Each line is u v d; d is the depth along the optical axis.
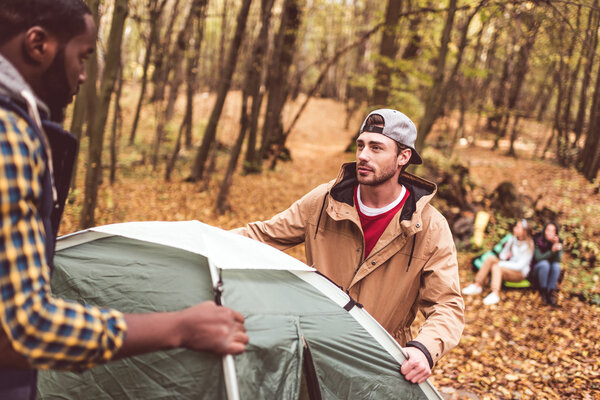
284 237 2.08
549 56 11.20
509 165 15.05
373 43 26.30
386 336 1.56
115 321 0.86
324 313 1.52
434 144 18.81
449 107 19.34
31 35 0.87
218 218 9.21
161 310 1.44
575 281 6.40
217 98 11.12
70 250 1.69
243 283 1.48
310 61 33.91
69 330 0.79
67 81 0.95
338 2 23.47
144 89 14.90
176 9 12.38
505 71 17.95
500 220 8.45
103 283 1.57
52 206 0.93
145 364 1.32
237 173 13.34
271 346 1.32
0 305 0.75
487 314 5.45
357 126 24.17
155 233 1.61
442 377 4.00
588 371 4.06
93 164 5.55
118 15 5.14
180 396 1.26
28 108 0.86
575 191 11.54
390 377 1.54
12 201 0.76
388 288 1.87
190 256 1.56
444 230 1.85
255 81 12.76
